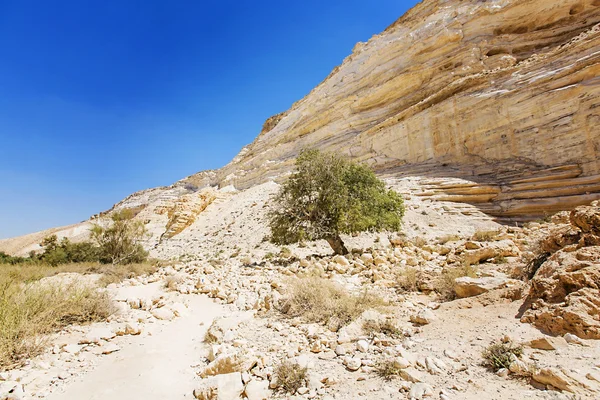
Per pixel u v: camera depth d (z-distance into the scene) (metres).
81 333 5.58
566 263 4.64
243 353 4.17
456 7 38.59
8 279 7.89
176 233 37.84
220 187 60.53
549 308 3.80
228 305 7.39
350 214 12.52
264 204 32.22
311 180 13.37
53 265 17.27
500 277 5.71
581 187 16.42
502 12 32.25
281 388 3.43
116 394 3.62
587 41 19.44
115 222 18.47
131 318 6.46
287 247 16.55
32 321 5.26
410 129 29.62
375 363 3.66
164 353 4.84
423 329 4.48
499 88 23.22
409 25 43.44
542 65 21.72
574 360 2.88
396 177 26.97
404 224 17.42
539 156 19.69
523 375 2.86
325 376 3.51
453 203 19.78
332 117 45.47
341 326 4.99
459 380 3.01
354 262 9.80
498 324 4.09
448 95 27.41
